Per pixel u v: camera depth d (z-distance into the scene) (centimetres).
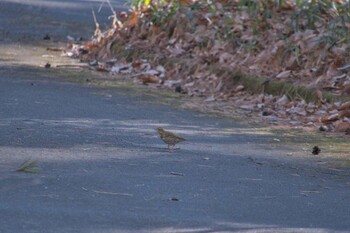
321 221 927
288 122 1478
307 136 1375
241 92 1675
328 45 1736
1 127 1279
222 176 1092
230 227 877
